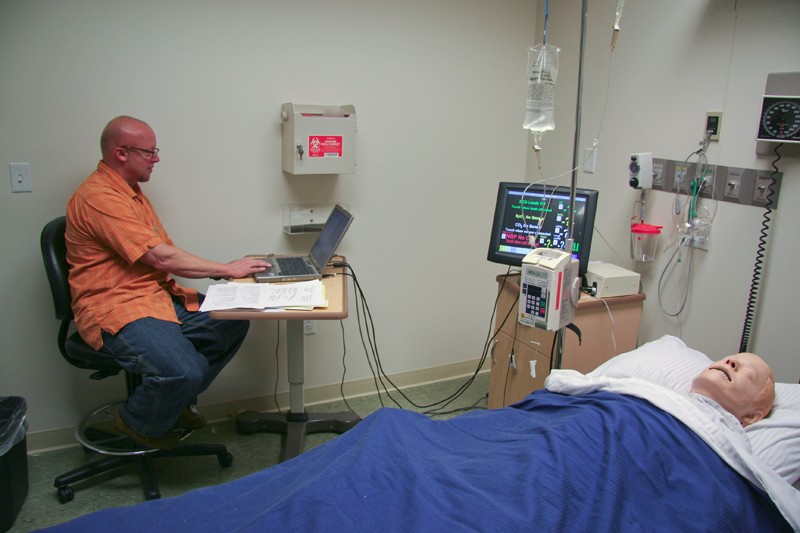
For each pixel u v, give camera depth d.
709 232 2.20
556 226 2.24
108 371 2.21
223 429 2.64
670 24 2.29
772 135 1.88
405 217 2.89
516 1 2.91
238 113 2.47
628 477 1.37
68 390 2.45
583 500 1.29
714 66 2.14
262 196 2.58
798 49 1.88
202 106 2.41
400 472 1.29
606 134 2.65
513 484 1.29
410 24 2.69
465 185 3.00
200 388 2.20
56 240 2.11
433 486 1.26
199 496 1.28
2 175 2.20
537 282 1.71
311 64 2.54
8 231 2.25
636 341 2.36
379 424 1.49
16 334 2.33
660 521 1.32
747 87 2.03
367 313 2.91
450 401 2.94
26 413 2.25
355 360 2.94
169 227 2.47
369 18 2.60
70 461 2.37
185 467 2.36
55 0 2.14
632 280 2.29
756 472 1.38
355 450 1.37
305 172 2.43
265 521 1.12
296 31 2.49
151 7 2.26
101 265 2.07
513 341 2.42
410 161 2.84
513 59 2.97
